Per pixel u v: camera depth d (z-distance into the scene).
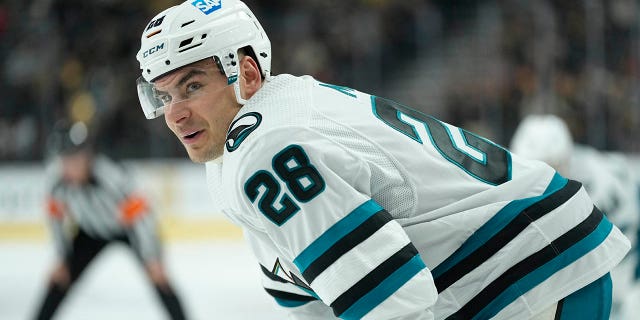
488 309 2.82
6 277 10.59
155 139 13.46
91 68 14.68
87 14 14.94
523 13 14.41
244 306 8.58
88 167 7.15
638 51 14.19
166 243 12.56
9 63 14.89
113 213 7.28
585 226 2.88
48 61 14.73
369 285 2.47
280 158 2.52
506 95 14.05
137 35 14.91
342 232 2.48
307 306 3.20
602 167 5.23
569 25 14.09
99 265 11.41
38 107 14.44
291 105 2.65
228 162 2.63
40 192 12.95
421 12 15.16
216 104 2.71
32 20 15.07
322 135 2.57
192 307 8.57
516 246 2.78
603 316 2.92
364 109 2.78
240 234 12.66
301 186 2.50
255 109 2.68
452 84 14.55
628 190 5.17
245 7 2.79
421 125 2.86
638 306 5.09
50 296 7.36
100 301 9.12
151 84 2.78
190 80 2.67
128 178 7.32
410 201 2.72
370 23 15.18
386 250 2.48
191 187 12.80
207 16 2.67
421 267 2.53
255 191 2.54
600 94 13.66
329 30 15.09
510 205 2.79
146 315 8.43
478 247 2.77
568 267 2.83
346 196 2.50
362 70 15.02
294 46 14.86
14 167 13.53
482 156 2.88
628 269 5.08
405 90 14.89
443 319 2.83
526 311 2.82
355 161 2.57
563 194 2.88
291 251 2.57
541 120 5.51
